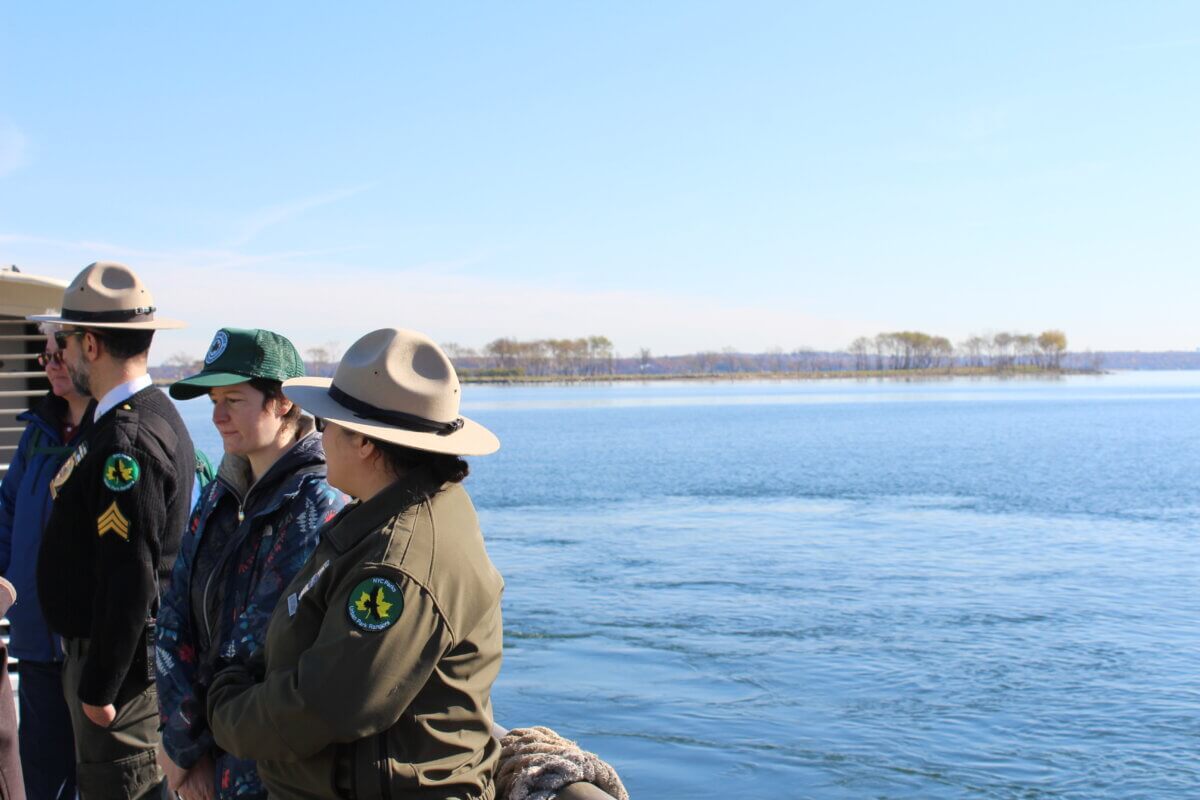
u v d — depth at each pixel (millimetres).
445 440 2391
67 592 3660
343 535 2363
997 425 98000
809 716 12859
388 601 2189
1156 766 11227
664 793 10500
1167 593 20391
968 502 37125
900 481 46000
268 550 2895
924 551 25828
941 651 15914
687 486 44062
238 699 2365
